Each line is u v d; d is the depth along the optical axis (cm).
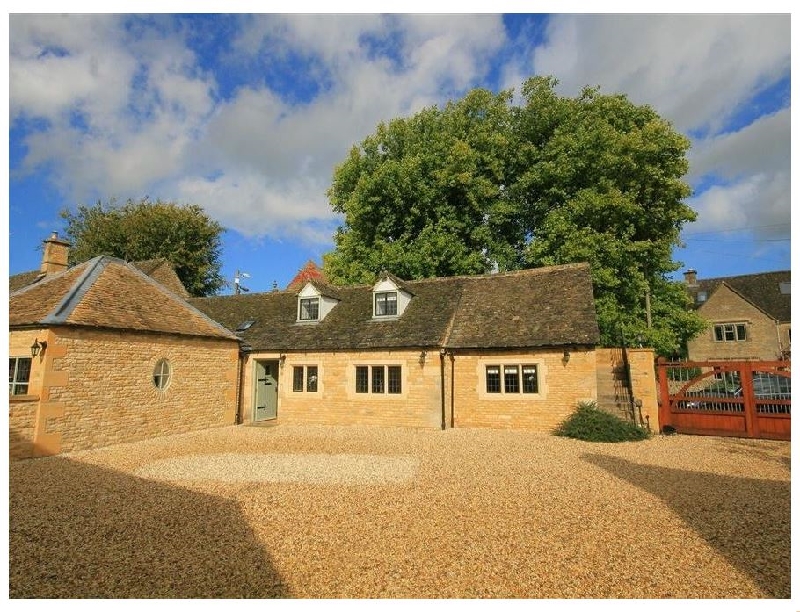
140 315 1309
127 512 621
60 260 1717
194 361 1441
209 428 1475
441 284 1792
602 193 1917
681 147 1884
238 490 723
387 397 1482
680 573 444
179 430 1363
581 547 502
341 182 2520
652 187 1955
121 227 3189
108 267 1417
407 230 2245
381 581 430
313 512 615
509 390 1411
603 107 2116
